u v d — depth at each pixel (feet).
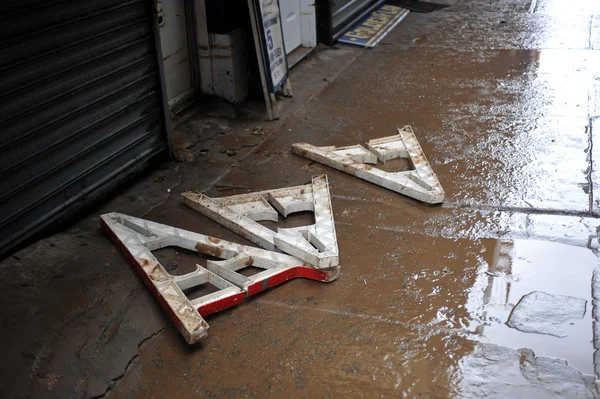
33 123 12.41
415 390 9.70
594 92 20.80
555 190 15.14
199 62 20.08
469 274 12.33
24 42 11.90
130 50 14.83
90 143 14.07
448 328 10.95
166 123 16.56
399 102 20.98
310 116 20.04
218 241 13.02
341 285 12.14
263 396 9.66
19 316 10.71
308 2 25.00
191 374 10.09
